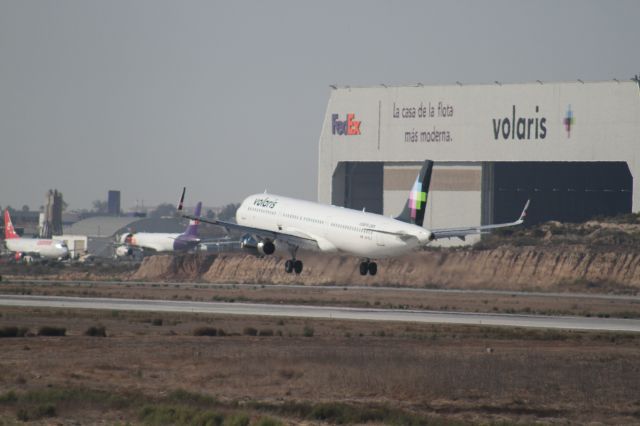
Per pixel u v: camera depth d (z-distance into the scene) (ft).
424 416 417.90
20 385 471.21
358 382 481.46
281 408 422.82
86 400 427.74
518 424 407.03
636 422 424.87
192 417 394.32
